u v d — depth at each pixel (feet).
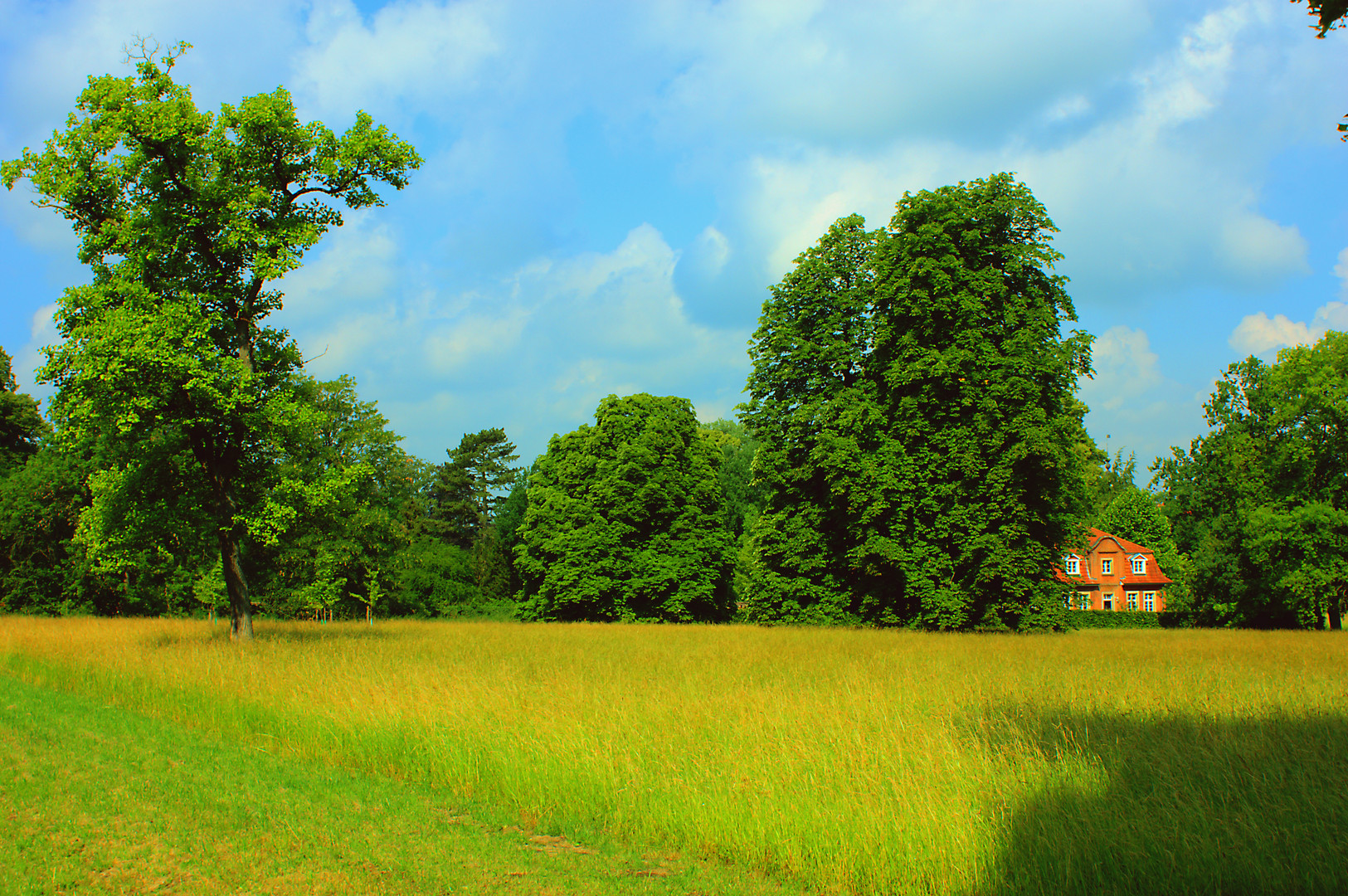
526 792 25.03
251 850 20.51
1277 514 152.76
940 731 27.02
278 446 74.38
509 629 101.45
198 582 148.87
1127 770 23.75
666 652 63.00
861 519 102.63
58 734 34.50
